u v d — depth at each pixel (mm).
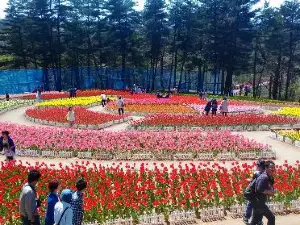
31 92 67688
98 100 50125
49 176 15680
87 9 76000
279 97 77500
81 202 9211
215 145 22312
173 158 21750
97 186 15094
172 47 76938
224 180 15125
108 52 76812
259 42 76125
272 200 14133
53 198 9281
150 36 76375
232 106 44719
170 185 15672
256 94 80125
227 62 72375
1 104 45250
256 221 10750
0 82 62750
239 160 21781
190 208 13406
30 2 75500
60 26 76312
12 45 77625
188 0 74625
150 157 21766
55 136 24375
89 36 78188
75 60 77750
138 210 13000
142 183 15109
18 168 17188
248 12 71688
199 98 52469
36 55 79688
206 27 73250
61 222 8617
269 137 28828
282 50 73625
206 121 31094
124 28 76312
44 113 35719
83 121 31250
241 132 30703
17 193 14594
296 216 13484
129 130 28469
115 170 16938
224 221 12930
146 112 39000
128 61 78500
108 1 75500
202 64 76688
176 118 31562
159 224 12609
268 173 10758
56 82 76375
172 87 85625
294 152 24125
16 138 23547
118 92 60750
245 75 108562
